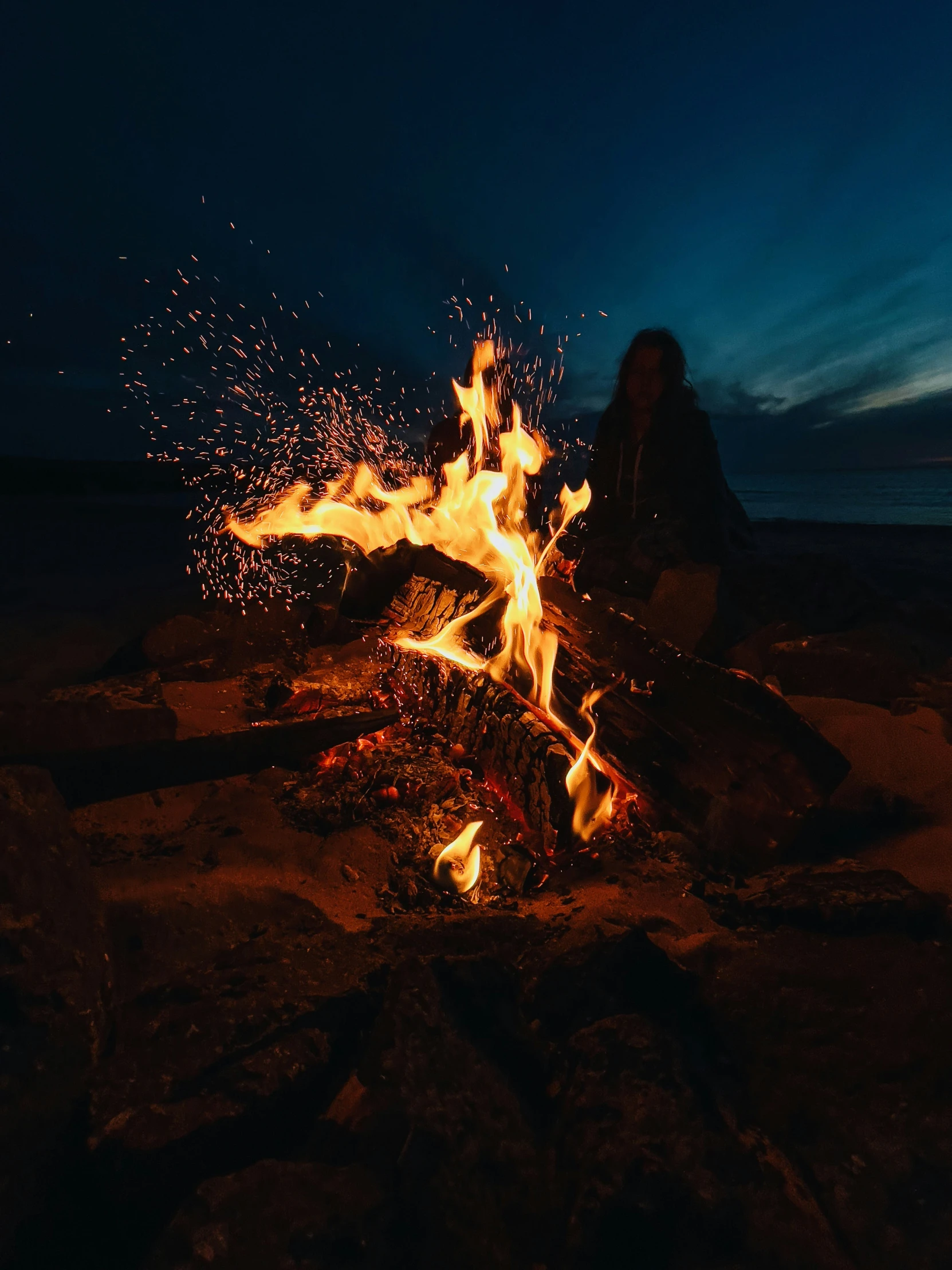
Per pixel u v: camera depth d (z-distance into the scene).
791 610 5.38
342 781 3.08
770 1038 1.60
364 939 1.94
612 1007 1.72
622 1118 1.38
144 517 13.12
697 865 2.48
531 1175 1.36
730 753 2.56
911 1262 1.20
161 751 2.24
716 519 5.74
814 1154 1.37
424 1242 1.27
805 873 2.26
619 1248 1.24
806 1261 1.21
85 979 1.52
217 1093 1.43
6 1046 1.36
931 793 2.97
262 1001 1.67
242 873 2.36
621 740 2.79
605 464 5.89
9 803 1.66
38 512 13.66
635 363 5.53
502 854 2.49
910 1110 1.43
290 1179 1.28
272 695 3.91
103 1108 1.39
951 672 4.21
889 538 10.79
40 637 5.56
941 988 1.68
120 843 2.53
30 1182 1.26
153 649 4.57
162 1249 1.17
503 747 2.87
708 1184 1.29
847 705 3.82
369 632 5.03
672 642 4.22
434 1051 1.53
